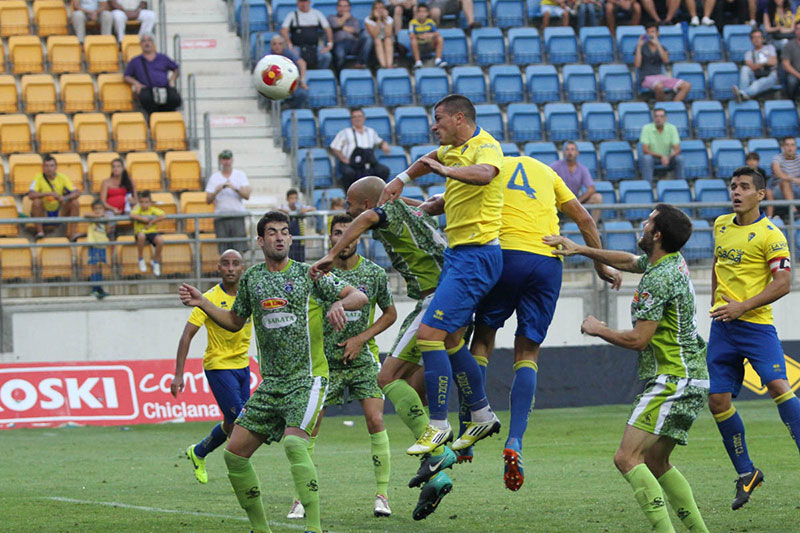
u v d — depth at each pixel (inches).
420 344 690.2
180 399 1624.0
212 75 2185.0
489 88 2249.0
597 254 705.6
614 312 1811.0
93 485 1002.1
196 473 1007.6
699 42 2372.0
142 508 855.7
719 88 2300.7
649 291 642.8
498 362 1695.4
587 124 2180.1
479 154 668.1
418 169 703.7
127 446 1347.2
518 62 2309.3
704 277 1850.4
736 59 2375.7
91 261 1695.4
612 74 2278.5
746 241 855.7
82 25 2149.4
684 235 650.8
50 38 2124.8
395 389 796.0
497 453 1233.4
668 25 2418.8
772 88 2278.5
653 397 653.3
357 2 2358.5
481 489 945.5
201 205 1863.9
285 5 2298.2
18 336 1659.7
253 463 1181.1
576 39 2341.3
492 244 684.7
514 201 714.8
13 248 1673.2
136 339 1694.1
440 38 2260.1
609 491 920.3
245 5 2209.6
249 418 697.6
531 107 2174.0
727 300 848.3
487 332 740.0
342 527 761.0
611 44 2342.5
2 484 1010.7
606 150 2124.8
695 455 1165.1
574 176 1868.8
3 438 1439.5
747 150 2165.4
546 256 713.0
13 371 1558.8
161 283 1715.1
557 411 1676.9
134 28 2258.9
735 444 819.4
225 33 2271.2
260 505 709.3
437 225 783.1
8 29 2160.4
